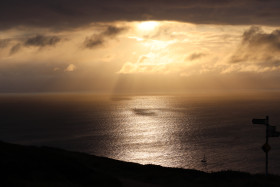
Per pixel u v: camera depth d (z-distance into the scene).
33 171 16.56
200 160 95.69
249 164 90.56
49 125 188.88
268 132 17.52
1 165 16.17
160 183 19.95
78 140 132.62
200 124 194.75
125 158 98.12
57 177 16.44
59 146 118.25
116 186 17.14
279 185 17.75
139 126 184.50
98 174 18.69
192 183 19.58
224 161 94.56
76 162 20.23
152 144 123.75
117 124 194.25
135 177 21.89
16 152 19.64
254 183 18.12
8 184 14.02
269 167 86.56
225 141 131.75
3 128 175.12
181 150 111.69
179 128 175.62
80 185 15.85
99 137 141.12
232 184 18.44
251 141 131.88
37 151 21.11
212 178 20.81
